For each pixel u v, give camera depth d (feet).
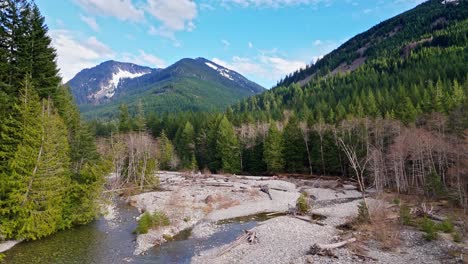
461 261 76.02
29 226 93.45
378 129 221.25
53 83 125.80
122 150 218.59
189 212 141.18
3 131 96.58
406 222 110.42
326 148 258.37
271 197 178.81
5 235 92.68
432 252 83.92
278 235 105.70
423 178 173.37
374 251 85.81
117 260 85.92
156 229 112.06
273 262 82.38
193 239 107.34
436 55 479.00
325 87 563.48
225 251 92.89
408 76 416.67
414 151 176.86
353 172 234.38
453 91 276.21
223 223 129.39
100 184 122.52
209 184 212.02
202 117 403.13
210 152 315.37
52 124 101.40
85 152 147.23
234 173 290.56
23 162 93.50
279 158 272.72
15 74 111.96
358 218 115.34
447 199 152.97
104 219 129.39
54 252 89.71
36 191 95.81
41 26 122.83
